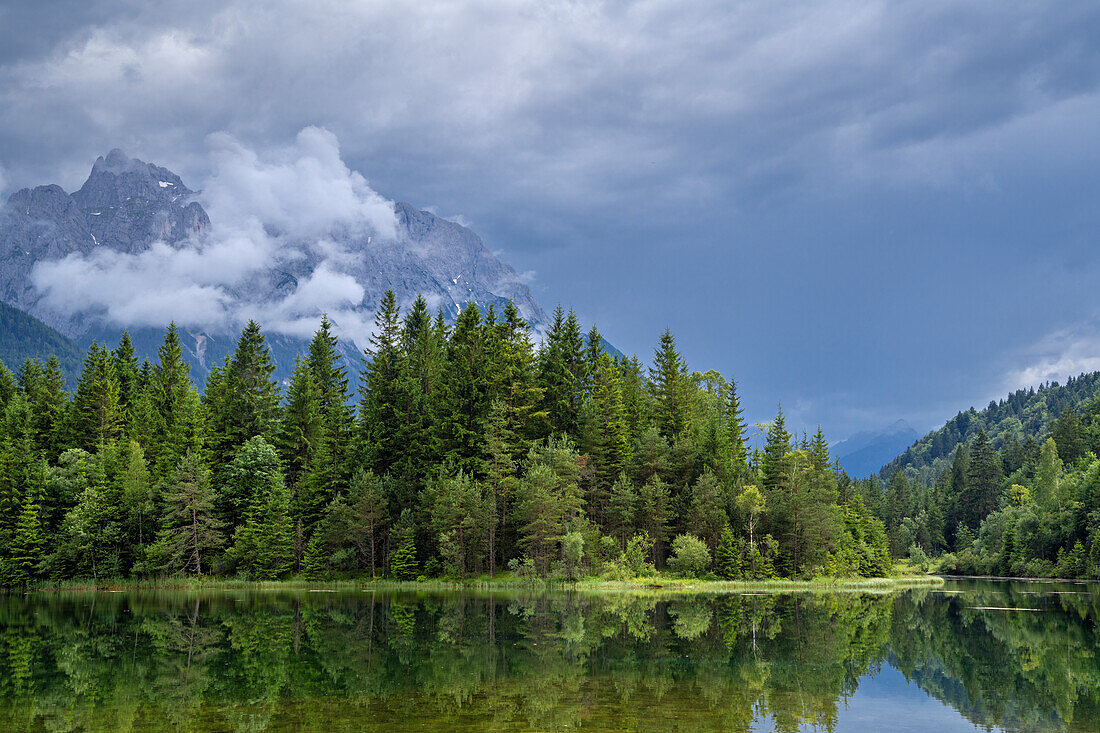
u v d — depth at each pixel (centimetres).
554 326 10944
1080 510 13225
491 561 8900
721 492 9969
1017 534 14200
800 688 2883
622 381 12094
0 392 11581
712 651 3747
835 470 14175
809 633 4556
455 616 5372
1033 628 4966
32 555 8750
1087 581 12019
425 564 9006
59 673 3097
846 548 11369
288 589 8325
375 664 3303
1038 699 2786
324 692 2697
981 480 18275
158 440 10706
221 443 10419
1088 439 18362
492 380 10056
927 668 3412
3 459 9000
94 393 10894
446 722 2264
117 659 3459
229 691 2719
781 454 10769
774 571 9844
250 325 11144
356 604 6425
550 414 10544
